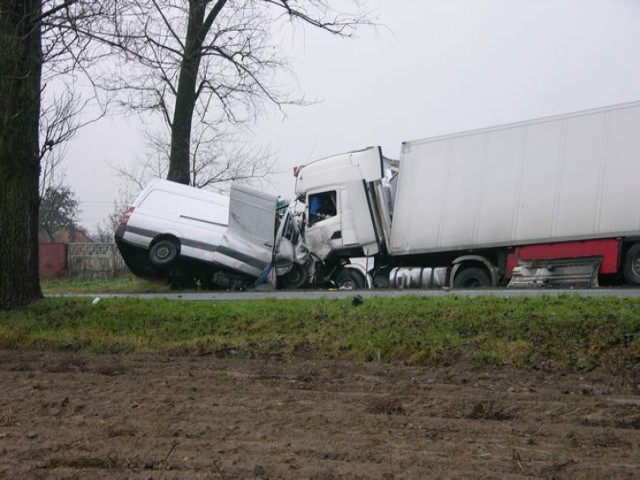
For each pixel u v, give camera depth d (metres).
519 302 10.59
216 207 20.75
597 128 16.23
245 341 10.66
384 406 6.88
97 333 11.51
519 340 9.35
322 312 11.38
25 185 12.91
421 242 18.33
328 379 8.41
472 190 17.72
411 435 5.91
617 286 15.73
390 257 19.31
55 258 33.03
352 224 19.67
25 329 11.84
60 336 11.44
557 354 8.91
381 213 19.44
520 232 16.89
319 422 6.36
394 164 20.50
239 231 20.11
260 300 12.91
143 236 20.14
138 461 5.36
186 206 20.58
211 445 5.72
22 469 5.27
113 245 32.84
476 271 17.72
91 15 12.10
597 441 5.62
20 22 11.95
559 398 7.11
